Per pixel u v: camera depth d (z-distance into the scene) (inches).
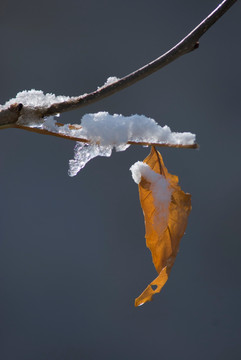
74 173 33.3
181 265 111.5
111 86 32.9
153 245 33.8
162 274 33.3
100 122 33.1
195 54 156.9
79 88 150.3
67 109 32.9
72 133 33.1
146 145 33.2
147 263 112.0
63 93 148.9
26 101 33.0
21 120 32.8
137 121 33.2
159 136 33.2
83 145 33.3
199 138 137.5
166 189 33.9
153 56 157.8
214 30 160.4
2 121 32.7
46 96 33.1
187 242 115.8
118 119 33.2
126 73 154.3
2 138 135.7
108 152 33.3
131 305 102.7
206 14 166.2
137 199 124.6
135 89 148.6
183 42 32.9
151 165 34.1
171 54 32.9
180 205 33.8
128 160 129.6
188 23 165.3
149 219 33.9
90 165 130.3
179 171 129.6
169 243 33.7
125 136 33.2
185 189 126.3
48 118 32.9
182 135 33.3
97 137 33.1
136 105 146.2
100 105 144.2
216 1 167.2
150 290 33.2
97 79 152.7
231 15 163.5
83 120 33.2
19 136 136.4
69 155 132.8
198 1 167.8
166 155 131.6
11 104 32.8
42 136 136.3
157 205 33.8
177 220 33.8
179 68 154.1
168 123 143.1
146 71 32.8
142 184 33.9
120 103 145.6
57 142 135.8
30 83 149.9
